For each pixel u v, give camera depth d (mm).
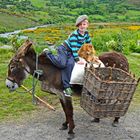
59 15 130625
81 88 7062
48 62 6785
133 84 6594
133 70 13758
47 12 133625
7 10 117438
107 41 22562
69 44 6891
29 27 93875
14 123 7625
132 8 161375
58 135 7062
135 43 23375
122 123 7867
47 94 9828
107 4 171750
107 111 6652
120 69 7031
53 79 6766
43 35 65312
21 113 8250
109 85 6340
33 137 6949
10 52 17031
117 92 6508
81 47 6898
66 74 6738
